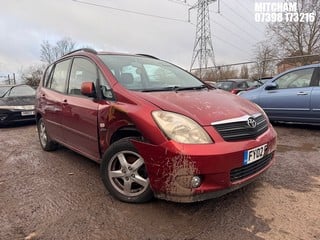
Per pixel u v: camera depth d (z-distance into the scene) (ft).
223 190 8.75
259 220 8.87
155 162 8.83
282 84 22.47
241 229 8.43
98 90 11.51
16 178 13.16
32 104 29.27
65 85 14.60
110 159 10.40
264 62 65.46
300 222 8.72
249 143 9.16
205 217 9.11
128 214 9.43
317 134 20.06
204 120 8.95
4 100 29.22
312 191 10.77
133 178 9.91
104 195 10.92
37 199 10.80
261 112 11.15
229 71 69.46
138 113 9.39
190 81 13.53
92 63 12.59
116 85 10.88
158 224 8.80
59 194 11.17
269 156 10.54
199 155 8.29
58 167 14.46
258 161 9.74
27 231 8.68
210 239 7.99
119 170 10.32
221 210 9.52
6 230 8.77
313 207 9.58
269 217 9.04
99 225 8.87
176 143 8.49
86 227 8.79
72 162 15.21
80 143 12.86
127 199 10.09
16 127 28.50
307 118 20.72
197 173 8.34
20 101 29.19
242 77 67.87
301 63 61.98
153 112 9.18
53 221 9.19
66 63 15.19
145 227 8.67
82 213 9.62
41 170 14.11
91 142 11.89
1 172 14.14
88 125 11.78
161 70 13.55
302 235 8.08
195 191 8.45
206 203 9.99
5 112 27.55
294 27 94.38
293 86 21.63
